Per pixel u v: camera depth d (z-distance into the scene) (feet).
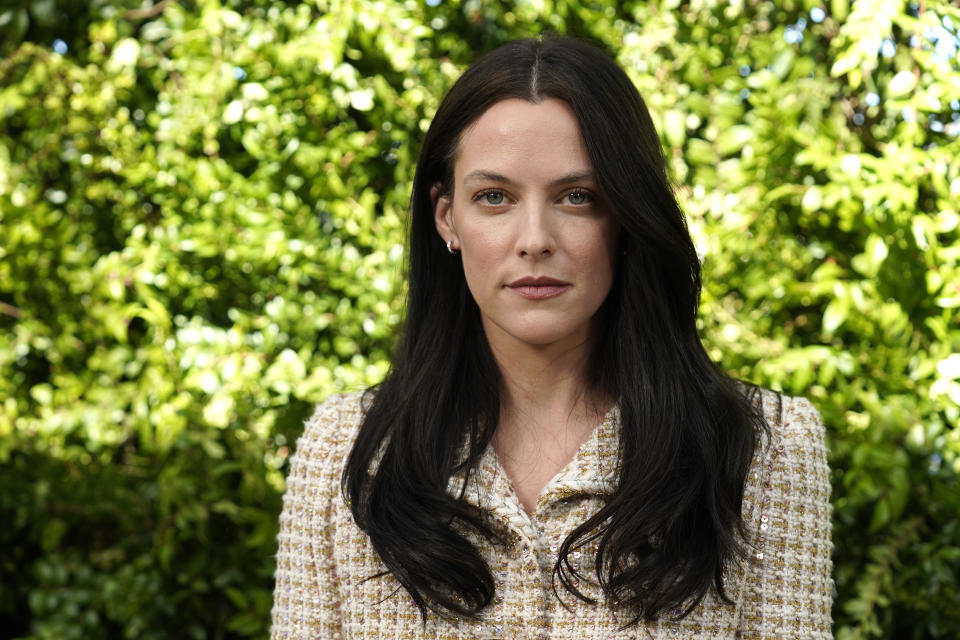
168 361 15.80
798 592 8.64
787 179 14.14
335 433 9.64
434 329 9.26
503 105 8.07
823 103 13.97
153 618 15.76
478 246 8.14
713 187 14.16
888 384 13.62
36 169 16.34
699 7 14.43
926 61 12.94
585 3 14.88
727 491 8.55
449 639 8.61
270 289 15.94
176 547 15.87
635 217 8.16
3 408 16.39
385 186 16.06
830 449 13.44
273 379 15.46
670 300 8.88
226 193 15.52
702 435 8.60
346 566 9.06
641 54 14.40
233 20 15.23
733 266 14.08
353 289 15.44
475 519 8.59
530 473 8.93
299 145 15.37
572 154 7.95
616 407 8.96
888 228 13.19
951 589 13.42
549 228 7.98
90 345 16.56
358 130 15.81
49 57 16.06
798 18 14.26
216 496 15.34
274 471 15.62
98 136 16.15
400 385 9.36
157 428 15.69
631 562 8.43
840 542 13.83
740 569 8.57
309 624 9.27
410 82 15.17
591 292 8.16
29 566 16.80
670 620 8.40
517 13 15.03
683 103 14.38
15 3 16.12
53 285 16.42
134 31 16.11
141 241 16.10
